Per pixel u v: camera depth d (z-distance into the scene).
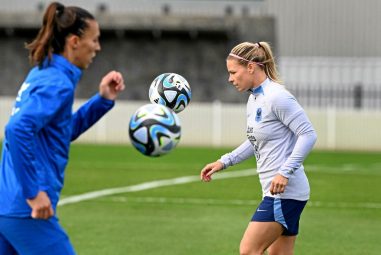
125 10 93.38
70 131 15.01
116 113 77.62
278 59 91.75
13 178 14.52
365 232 31.12
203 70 91.44
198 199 39.94
